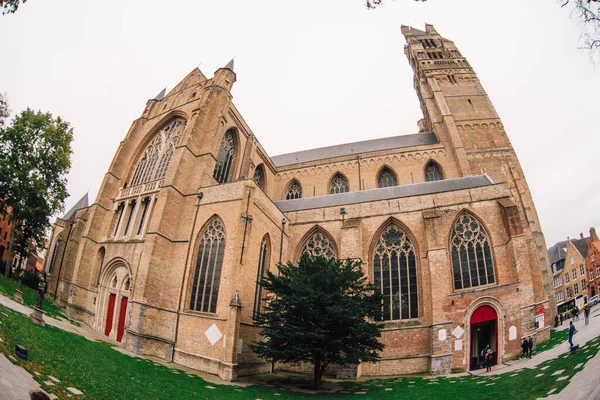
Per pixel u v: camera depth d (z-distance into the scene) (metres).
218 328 26.62
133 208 38.41
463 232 32.62
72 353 17.56
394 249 34.19
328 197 44.22
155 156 42.16
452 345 27.72
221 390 20.58
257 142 49.94
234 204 31.03
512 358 26.88
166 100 46.94
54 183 40.34
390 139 62.78
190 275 30.64
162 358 27.81
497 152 52.31
